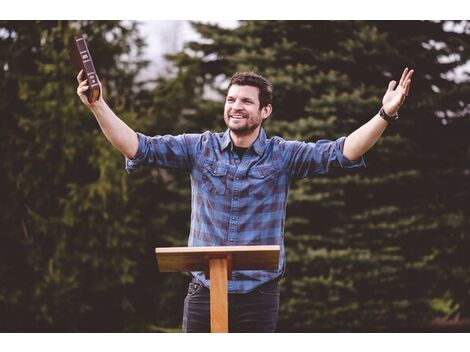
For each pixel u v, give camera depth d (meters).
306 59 15.77
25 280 15.95
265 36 16.09
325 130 15.02
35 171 15.80
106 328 16.39
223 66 16.80
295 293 15.37
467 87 15.38
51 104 15.35
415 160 15.66
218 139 6.57
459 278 15.74
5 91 15.73
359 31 15.54
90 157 15.62
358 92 14.92
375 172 15.45
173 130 16.39
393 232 15.38
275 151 6.46
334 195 15.41
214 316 5.18
